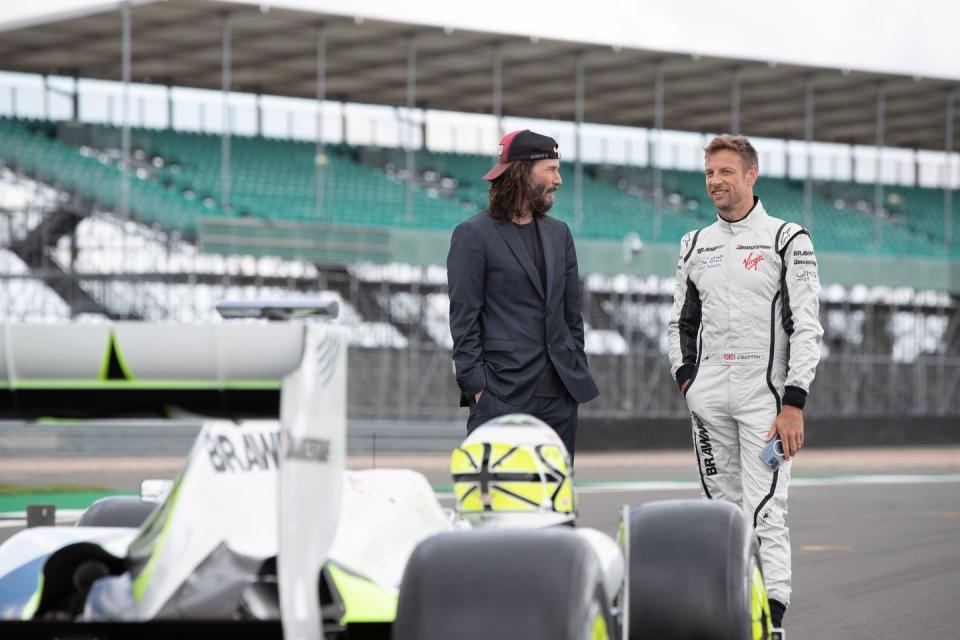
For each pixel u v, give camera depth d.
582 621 2.61
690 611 3.54
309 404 2.60
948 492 16.03
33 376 2.64
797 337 4.84
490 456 3.27
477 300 4.46
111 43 27.92
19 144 27.52
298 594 2.56
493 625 2.61
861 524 12.02
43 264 25.75
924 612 7.21
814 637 6.46
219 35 27.03
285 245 23.88
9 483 15.33
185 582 2.87
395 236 24.66
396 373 24.78
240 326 2.58
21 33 27.16
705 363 5.03
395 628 2.69
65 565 3.03
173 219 25.42
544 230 4.52
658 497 14.55
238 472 3.09
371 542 3.22
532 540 2.73
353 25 26.02
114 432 20.39
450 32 26.34
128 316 24.70
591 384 4.52
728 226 5.00
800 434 4.81
